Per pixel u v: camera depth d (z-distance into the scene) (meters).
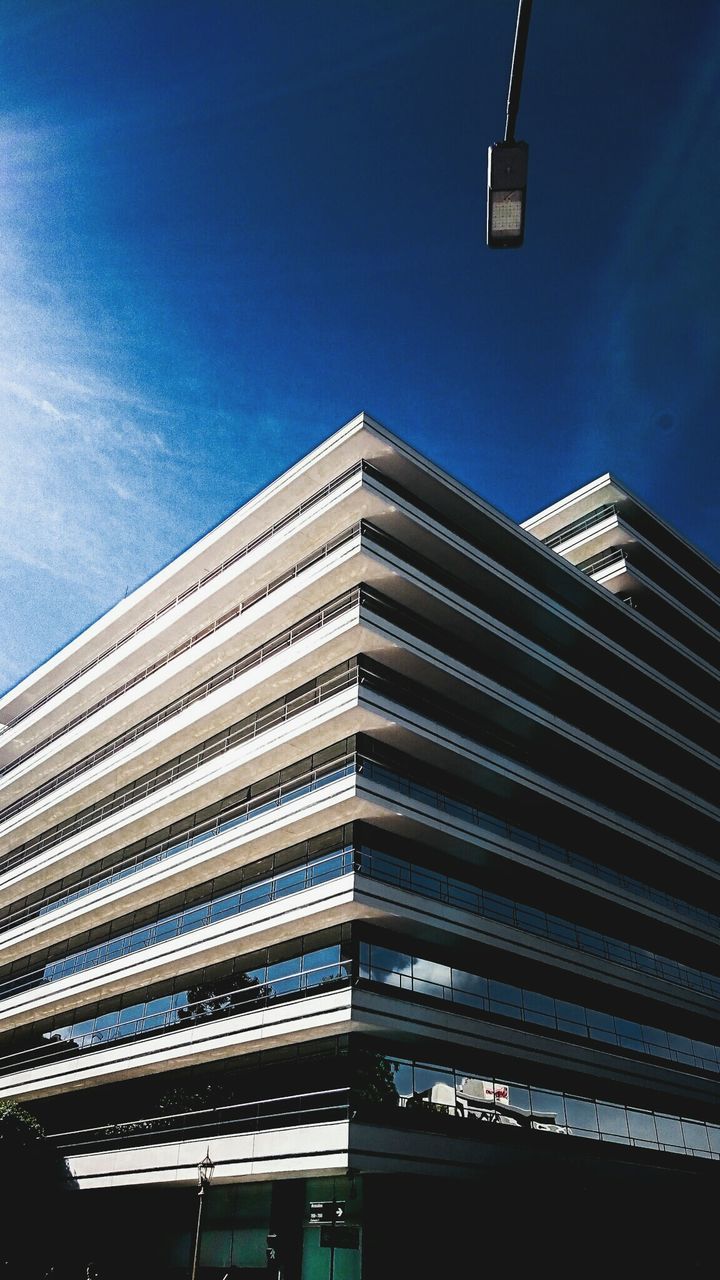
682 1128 36.22
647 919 39.50
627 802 42.38
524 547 41.19
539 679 39.97
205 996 32.53
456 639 37.00
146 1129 32.44
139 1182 30.45
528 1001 32.56
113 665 44.22
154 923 36.75
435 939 30.55
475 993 30.83
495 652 38.22
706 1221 33.94
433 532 36.06
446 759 33.34
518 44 7.95
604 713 42.69
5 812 51.09
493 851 33.22
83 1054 36.69
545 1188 29.58
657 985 38.38
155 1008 34.53
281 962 30.38
